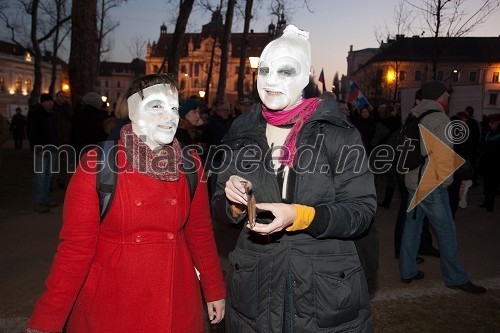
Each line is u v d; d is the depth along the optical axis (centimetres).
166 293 180
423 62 5219
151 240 180
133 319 175
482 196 998
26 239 570
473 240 619
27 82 8100
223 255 517
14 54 8156
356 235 179
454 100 1030
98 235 180
